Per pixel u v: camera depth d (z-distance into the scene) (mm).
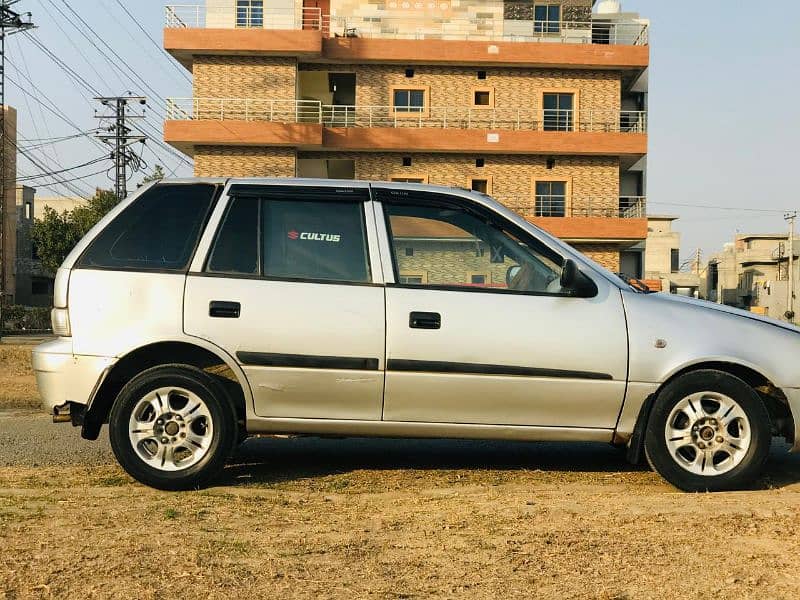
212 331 5613
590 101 37125
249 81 35406
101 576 3707
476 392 5621
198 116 35281
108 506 5035
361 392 5633
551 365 5617
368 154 36344
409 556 4031
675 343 5648
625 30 40344
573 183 36875
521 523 4605
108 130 50719
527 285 5773
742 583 3664
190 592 3531
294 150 35188
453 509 4961
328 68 36625
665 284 69875
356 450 7160
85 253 5789
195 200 5895
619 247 37469
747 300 71625
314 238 5812
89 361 5613
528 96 37000
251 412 5664
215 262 5742
